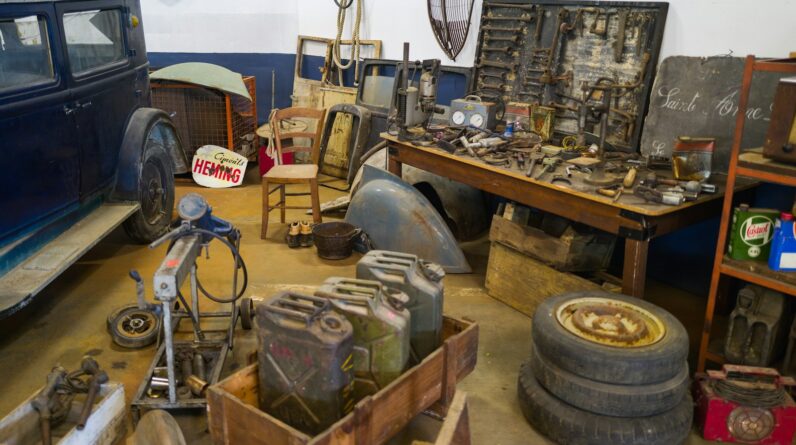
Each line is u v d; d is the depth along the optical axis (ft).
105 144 11.28
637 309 7.70
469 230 13.42
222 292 10.91
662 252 11.35
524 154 10.19
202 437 7.32
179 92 16.66
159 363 8.31
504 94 12.62
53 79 9.51
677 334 7.11
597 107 9.89
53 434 6.96
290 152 17.21
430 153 11.09
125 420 7.71
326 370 5.75
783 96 6.96
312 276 11.57
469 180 10.43
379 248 12.09
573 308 7.80
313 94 18.53
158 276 6.81
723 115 9.58
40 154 9.29
